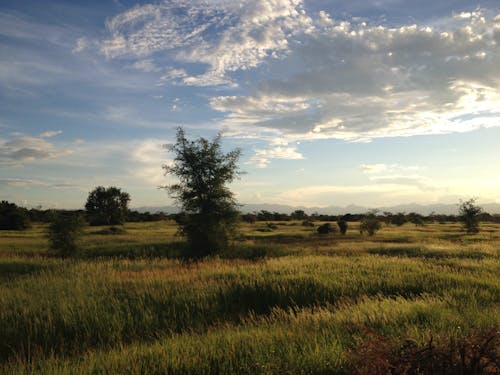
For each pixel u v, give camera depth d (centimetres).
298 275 1424
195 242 3017
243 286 1264
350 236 5009
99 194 10831
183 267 2091
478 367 439
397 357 461
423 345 524
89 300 1130
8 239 4453
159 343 753
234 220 3055
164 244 3622
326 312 910
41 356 786
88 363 638
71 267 2061
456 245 3288
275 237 4997
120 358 621
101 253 3183
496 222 11250
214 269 1762
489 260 2088
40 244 3759
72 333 919
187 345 676
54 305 1095
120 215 10581
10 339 883
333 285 1253
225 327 923
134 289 1316
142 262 2412
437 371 447
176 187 2991
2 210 6981
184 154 2933
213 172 2978
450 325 716
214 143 2967
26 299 1180
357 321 784
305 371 522
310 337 679
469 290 1154
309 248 3381
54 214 2998
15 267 2155
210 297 1173
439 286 1255
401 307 899
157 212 11750
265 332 749
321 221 10812
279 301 1155
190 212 3055
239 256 3031
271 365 536
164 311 1053
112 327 935
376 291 1226
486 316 798
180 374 546
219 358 586
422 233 5453
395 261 1984
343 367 520
